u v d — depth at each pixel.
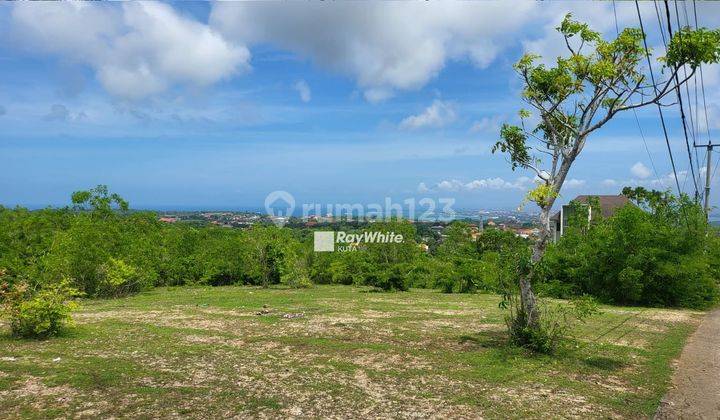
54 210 25.59
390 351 8.29
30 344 8.52
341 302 15.48
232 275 25.38
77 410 5.38
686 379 7.02
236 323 10.91
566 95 8.72
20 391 5.97
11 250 19.30
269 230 23.30
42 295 9.34
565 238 20.09
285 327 10.44
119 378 6.54
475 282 19.58
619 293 17.20
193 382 6.44
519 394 6.16
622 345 9.18
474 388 6.37
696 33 6.84
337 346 8.63
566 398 6.04
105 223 21.31
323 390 6.18
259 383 6.45
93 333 9.57
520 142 9.40
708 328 11.60
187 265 25.11
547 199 8.30
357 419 5.24
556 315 11.45
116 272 16.98
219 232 29.86
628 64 8.12
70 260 16.45
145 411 5.37
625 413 5.58
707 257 17.53
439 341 9.13
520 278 8.58
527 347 8.48
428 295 18.64
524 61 8.81
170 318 11.59
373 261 24.72
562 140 8.70
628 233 16.98
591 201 22.61
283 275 23.19
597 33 8.16
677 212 21.34
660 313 14.46
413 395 6.05
